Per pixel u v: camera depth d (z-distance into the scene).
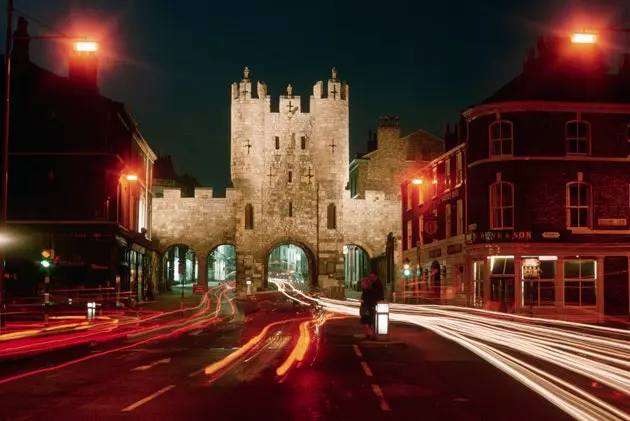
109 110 51.34
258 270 72.31
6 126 25.66
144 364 17.98
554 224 40.97
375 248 75.94
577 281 40.97
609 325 35.62
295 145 73.50
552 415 11.38
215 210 75.62
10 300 46.09
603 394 13.21
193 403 12.37
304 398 12.89
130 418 11.07
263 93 73.44
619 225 41.09
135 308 50.66
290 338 25.91
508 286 41.44
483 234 42.03
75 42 26.36
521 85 42.56
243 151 72.88
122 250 53.28
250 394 13.33
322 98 73.81
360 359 19.02
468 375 15.95
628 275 40.94
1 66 51.03
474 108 42.53
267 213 72.94
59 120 50.72
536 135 41.34
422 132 80.62
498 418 11.15
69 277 49.06
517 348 21.44
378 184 79.75
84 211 49.88
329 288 72.38
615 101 41.44
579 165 41.25
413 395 13.28
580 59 42.72
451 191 48.56
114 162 50.72
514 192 41.38
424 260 56.00
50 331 26.28
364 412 11.59
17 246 48.88
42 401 12.61
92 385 14.45
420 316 38.38
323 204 73.00
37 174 50.12
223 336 27.08
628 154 41.44
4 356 18.56
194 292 46.88
